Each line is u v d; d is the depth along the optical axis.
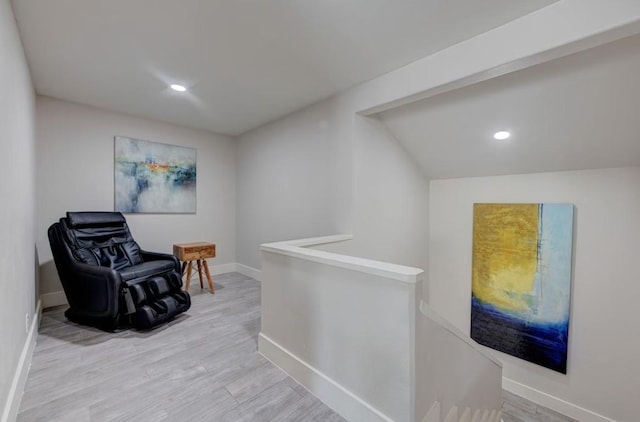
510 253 3.27
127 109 3.60
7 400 1.50
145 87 2.95
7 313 1.53
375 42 2.14
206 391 1.84
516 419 2.82
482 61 2.02
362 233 3.06
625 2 1.51
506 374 3.34
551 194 3.00
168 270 3.07
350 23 1.92
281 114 3.80
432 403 1.48
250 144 4.59
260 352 2.31
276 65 2.50
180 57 2.38
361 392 1.58
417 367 1.35
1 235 1.43
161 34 2.06
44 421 1.57
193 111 3.68
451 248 3.79
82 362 2.14
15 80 1.83
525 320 3.17
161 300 2.82
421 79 2.38
